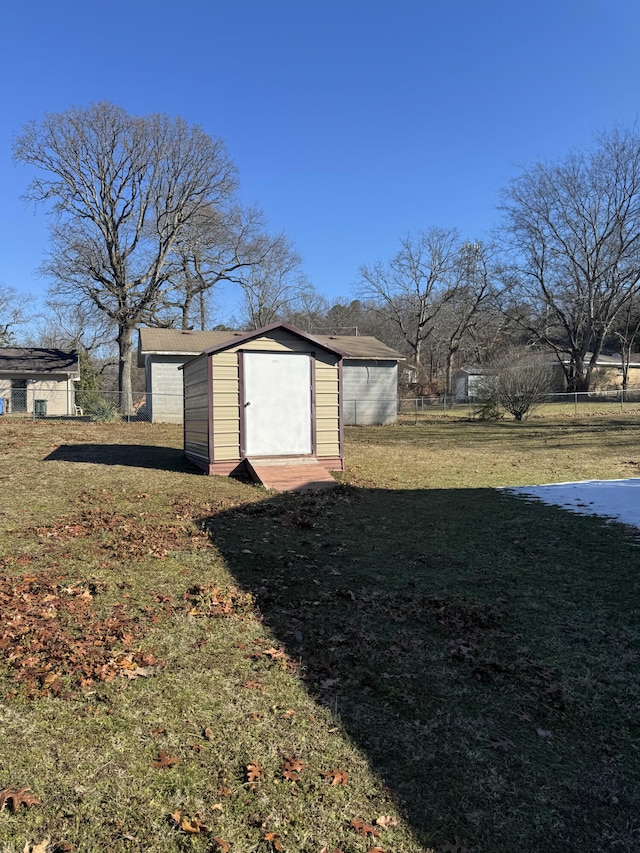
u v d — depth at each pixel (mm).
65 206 28578
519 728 2865
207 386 10094
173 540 6016
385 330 52719
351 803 2328
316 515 7328
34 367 27328
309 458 10508
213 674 3309
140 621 3984
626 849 2113
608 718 2961
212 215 31641
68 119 27484
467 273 42781
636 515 7152
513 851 2109
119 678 3215
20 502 7527
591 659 3578
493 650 3684
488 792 2408
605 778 2506
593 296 33906
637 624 4074
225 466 10094
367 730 2818
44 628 3781
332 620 4105
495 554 5688
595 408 27891
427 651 3662
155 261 30141
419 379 44219
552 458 13117
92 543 5777
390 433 19641
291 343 10477
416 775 2504
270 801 2320
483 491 9000
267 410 10328
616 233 32375
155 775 2447
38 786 2355
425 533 6469
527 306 36625
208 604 4316
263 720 2871
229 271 35531
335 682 3262
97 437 16047
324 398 10773
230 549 5754
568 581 4914
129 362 29234
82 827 2154
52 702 2957
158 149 28922
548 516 7195
